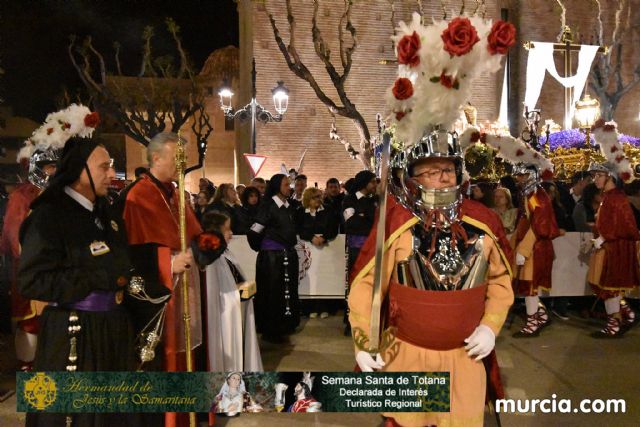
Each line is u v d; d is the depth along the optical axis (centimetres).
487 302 269
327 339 679
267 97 1591
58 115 464
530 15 1833
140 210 348
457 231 258
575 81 1680
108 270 275
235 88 2362
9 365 570
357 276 262
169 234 355
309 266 761
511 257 270
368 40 1642
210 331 407
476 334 258
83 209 279
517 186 828
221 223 462
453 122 262
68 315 272
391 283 263
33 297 258
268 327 661
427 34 248
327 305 830
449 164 262
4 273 584
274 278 660
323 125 1620
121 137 2372
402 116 259
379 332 256
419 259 255
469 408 256
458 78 252
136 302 332
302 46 1603
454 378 257
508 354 607
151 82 1952
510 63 1839
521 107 1828
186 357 346
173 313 360
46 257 259
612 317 673
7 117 1453
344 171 1636
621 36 1812
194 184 2489
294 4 1596
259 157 1157
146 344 322
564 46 1650
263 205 670
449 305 250
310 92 1611
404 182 264
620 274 657
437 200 256
